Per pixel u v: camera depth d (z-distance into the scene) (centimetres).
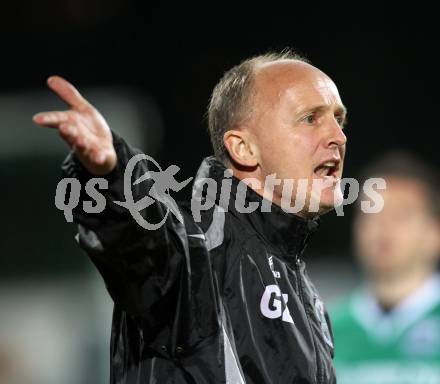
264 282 845
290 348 830
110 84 2817
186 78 2781
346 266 2380
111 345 859
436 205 1641
